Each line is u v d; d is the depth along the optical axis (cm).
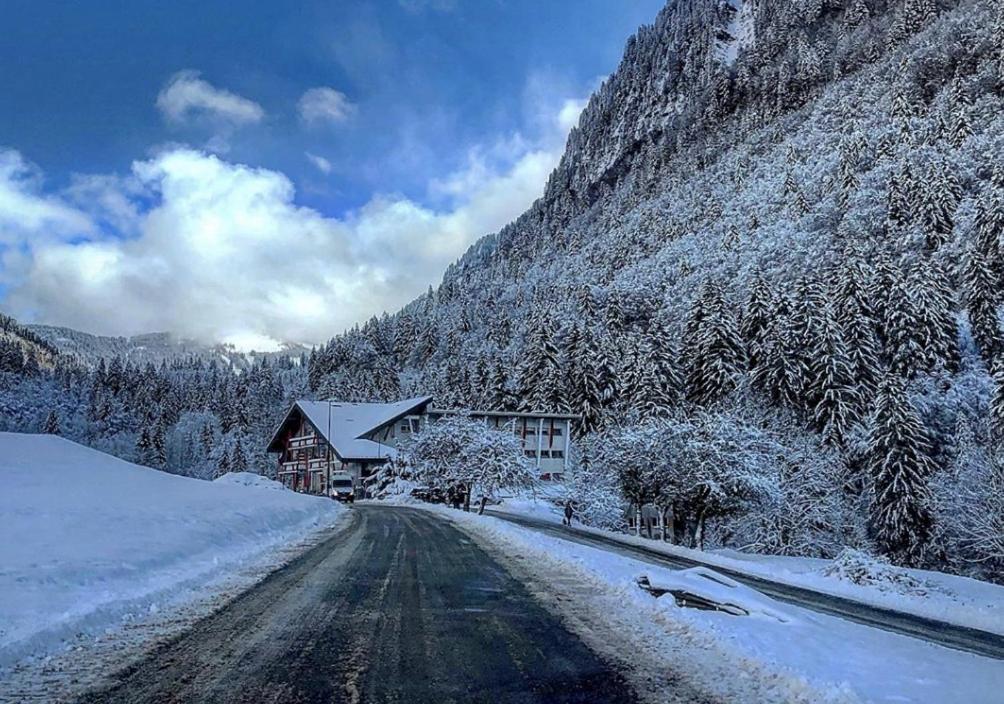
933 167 7700
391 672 581
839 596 1830
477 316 15375
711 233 12094
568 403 7394
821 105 15325
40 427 12625
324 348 15500
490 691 537
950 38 12094
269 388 14662
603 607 950
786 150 13812
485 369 9188
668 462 3531
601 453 4366
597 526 4594
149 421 12694
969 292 5812
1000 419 3869
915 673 683
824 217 8875
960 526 3503
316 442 7706
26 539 1178
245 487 3678
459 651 665
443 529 2430
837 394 4794
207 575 1113
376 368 13300
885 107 12056
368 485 6625
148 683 531
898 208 7544
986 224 6178
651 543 3186
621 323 9325
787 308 6316
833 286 6575
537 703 510
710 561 2525
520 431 7031
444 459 4956
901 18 16738
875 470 4084
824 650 754
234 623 764
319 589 1020
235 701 493
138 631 711
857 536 4072
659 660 661
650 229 15562
